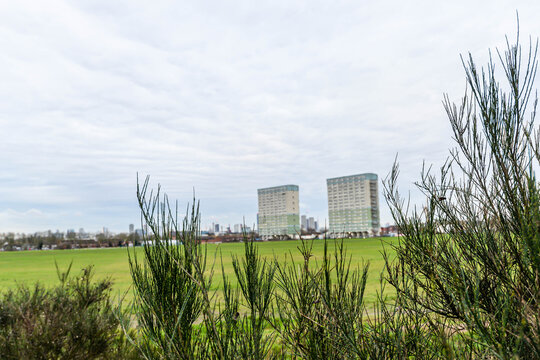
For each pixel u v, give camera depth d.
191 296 1.62
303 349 1.75
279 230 197.50
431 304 2.05
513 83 1.64
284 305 2.00
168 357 1.39
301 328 1.85
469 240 2.00
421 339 1.80
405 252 2.22
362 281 2.06
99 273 16.98
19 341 2.75
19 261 38.84
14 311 2.94
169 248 1.63
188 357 1.43
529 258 1.57
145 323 1.59
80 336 2.81
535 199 1.50
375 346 1.73
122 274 16.06
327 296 1.79
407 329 1.88
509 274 1.76
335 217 183.12
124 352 2.85
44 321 2.87
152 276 1.61
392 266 2.24
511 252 1.71
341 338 1.73
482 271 1.94
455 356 1.58
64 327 2.81
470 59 1.79
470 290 1.87
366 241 48.53
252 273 1.75
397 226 2.34
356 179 177.62
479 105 1.76
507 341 1.50
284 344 1.83
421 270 2.12
